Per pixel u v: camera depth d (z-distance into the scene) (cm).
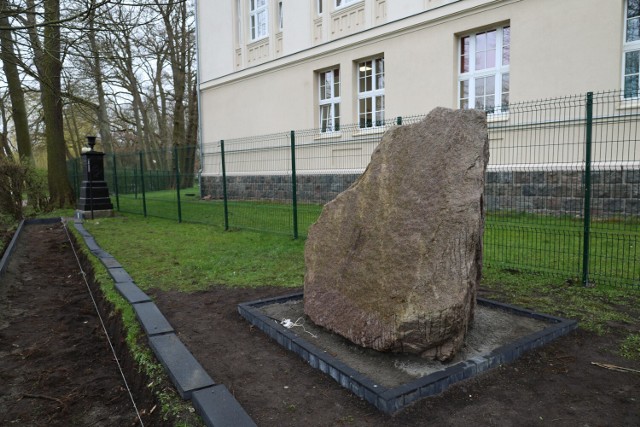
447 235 319
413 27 1237
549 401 291
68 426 313
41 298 605
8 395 354
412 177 347
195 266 684
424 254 322
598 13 920
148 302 491
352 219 380
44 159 3562
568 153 834
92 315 538
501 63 1104
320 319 398
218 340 405
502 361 338
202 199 1622
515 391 303
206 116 2069
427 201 334
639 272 567
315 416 282
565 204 920
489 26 1105
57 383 372
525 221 912
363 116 1444
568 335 389
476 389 305
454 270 316
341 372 316
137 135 2880
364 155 1261
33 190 1598
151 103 3103
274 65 1678
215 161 1723
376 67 1396
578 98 923
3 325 500
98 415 326
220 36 1938
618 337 384
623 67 914
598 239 742
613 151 883
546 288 525
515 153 996
